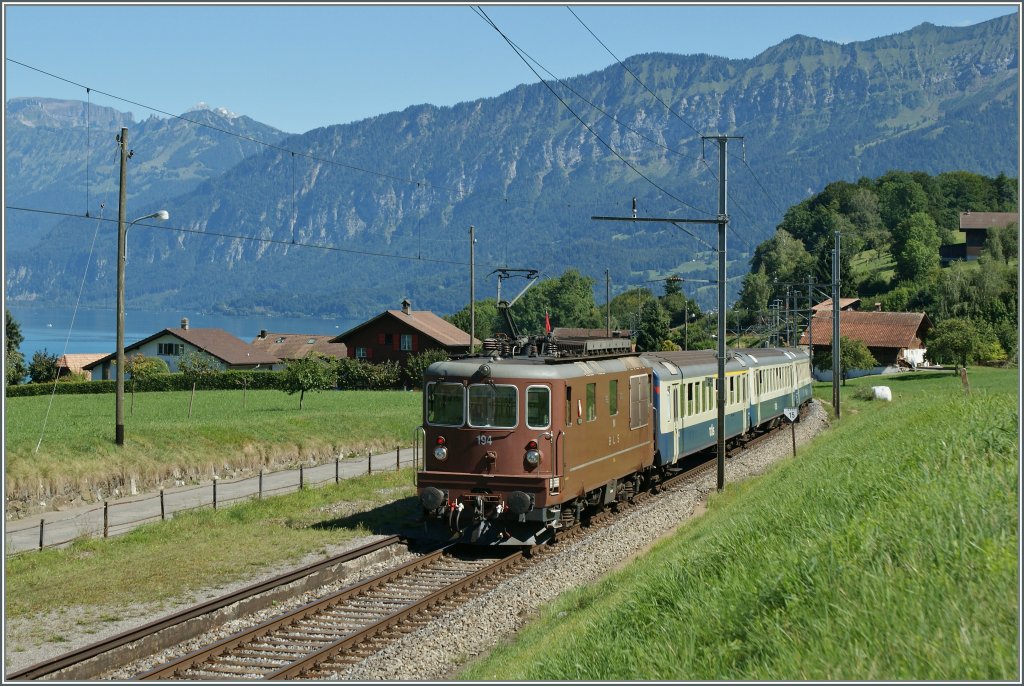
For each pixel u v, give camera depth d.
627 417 22.33
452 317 129.88
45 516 23.41
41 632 12.95
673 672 8.46
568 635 11.28
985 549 8.59
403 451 36.59
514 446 18.31
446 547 18.22
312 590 15.48
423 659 12.10
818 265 145.12
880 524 10.28
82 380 74.75
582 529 20.47
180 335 93.12
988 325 85.06
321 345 107.06
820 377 94.88
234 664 11.77
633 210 27.22
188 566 16.61
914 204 184.38
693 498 24.09
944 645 7.19
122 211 28.94
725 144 26.88
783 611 8.98
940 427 17.41
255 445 32.34
